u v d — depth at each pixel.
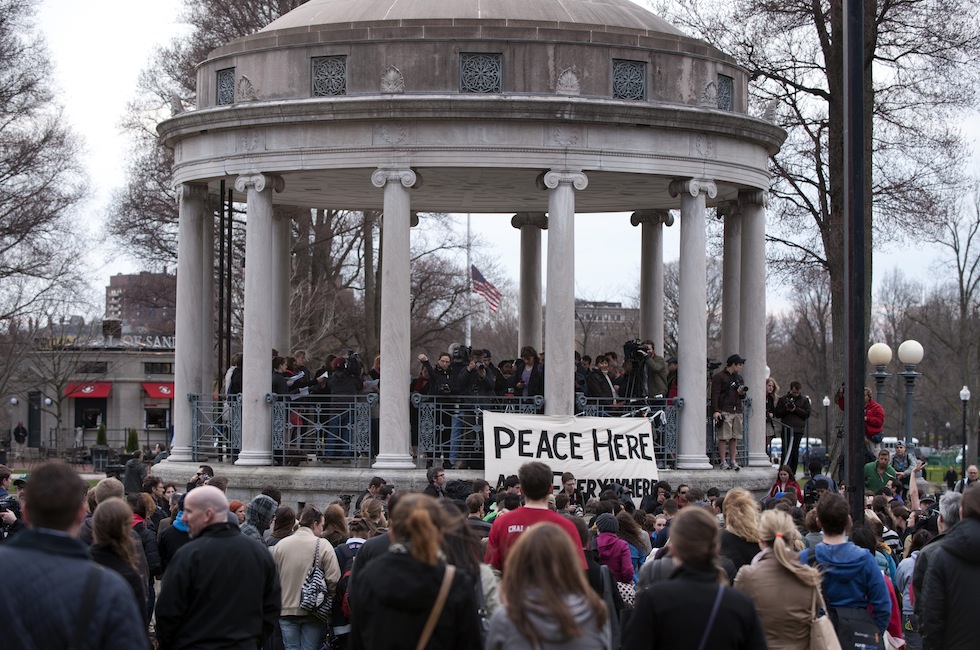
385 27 30.77
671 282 92.75
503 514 13.98
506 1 32.62
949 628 12.92
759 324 34.06
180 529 17.06
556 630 9.17
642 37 31.52
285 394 31.45
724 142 32.41
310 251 59.50
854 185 18.84
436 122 30.36
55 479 8.62
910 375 31.92
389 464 30.08
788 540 12.20
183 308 33.91
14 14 54.06
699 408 31.75
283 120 30.91
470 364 31.45
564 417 29.98
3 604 8.21
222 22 58.81
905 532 22.44
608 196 37.44
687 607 9.79
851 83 18.97
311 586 16.84
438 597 10.10
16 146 54.19
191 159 33.09
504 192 37.19
